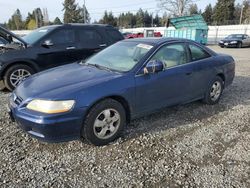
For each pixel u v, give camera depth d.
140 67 4.21
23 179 3.10
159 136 4.20
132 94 4.07
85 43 7.37
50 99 3.41
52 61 6.95
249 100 6.11
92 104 3.63
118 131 4.00
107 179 3.12
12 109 3.75
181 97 4.89
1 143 3.89
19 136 4.12
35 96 3.51
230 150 3.81
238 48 25.69
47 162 3.45
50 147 3.81
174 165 3.42
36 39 6.86
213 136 4.24
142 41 4.86
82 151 3.72
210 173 3.26
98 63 4.66
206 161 3.52
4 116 4.90
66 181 3.08
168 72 4.54
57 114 3.38
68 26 7.18
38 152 3.68
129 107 4.10
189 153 3.71
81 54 7.32
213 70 5.45
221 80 5.76
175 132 4.35
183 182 3.09
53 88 3.64
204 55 5.41
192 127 4.55
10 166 3.34
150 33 33.47
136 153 3.70
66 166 3.37
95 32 7.59
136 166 3.39
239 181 3.11
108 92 3.77
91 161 3.49
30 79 4.21
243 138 4.20
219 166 3.41
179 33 29.00
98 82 3.78
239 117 5.06
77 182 3.07
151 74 4.29
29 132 3.56
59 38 7.01
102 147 3.85
